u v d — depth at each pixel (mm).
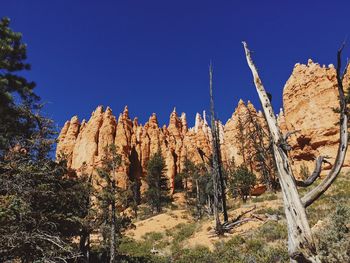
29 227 12812
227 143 76688
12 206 11352
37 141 15461
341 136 5859
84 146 78000
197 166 57656
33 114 15789
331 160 47125
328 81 54562
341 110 5945
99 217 23297
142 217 47219
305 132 53250
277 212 24547
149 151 84812
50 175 14922
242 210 29828
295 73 61094
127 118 89625
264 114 6543
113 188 25453
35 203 14211
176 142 91000
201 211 42156
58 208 15430
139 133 87250
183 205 58281
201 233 25797
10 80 14938
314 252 5383
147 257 24172
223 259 16844
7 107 14375
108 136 78875
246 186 39000
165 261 20906
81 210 20219
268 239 17953
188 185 71375
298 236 5484
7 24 15430
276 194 33406
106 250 25875
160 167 61000
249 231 20281
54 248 13062
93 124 82250
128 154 79438
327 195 26609
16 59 15367
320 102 53781
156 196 53938
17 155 14328
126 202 26047
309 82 56938
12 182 13078
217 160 20344
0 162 13602
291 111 58062
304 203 5723
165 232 34438
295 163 53031
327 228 8695
